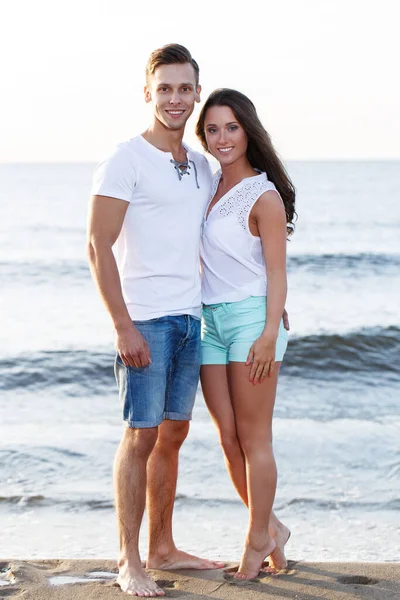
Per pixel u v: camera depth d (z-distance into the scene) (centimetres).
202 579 360
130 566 346
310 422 802
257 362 350
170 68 339
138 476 348
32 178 7481
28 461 662
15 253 2164
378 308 1427
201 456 659
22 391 959
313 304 1466
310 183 5928
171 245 344
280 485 611
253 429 361
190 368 358
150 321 344
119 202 333
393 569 371
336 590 343
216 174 375
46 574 373
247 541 365
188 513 543
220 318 360
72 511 548
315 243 2416
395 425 788
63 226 2939
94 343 1159
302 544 491
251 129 355
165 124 341
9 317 1366
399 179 6519
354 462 670
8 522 526
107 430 767
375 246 2308
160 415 348
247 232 354
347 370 1085
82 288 1655
